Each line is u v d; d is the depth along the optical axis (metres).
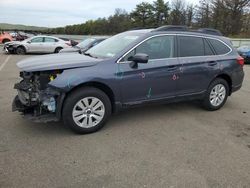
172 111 6.36
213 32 6.54
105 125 5.36
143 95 5.36
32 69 4.52
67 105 4.66
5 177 3.54
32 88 4.75
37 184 3.42
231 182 3.60
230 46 6.70
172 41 5.70
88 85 4.88
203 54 6.16
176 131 5.20
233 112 6.50
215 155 4.30
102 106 4.96
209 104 6.40
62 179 3.54
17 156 4.07
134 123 5.53
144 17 64.62
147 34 5.43
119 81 4.99
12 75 10.89
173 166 3.93
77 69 4.70
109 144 4.55
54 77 4.63
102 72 4.82
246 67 17.47
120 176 3.64
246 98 7.98
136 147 4.47
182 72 5.73
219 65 6.31
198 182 3.57
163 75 5.48
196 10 56.88
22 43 22.09
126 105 5.22
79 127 4.80
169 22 62.16
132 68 5.11
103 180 3.54
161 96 5.59
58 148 4.35
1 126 5.12
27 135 4.78
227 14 52.50
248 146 4.66
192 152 4.37
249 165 4.04
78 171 3.73
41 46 22.47
